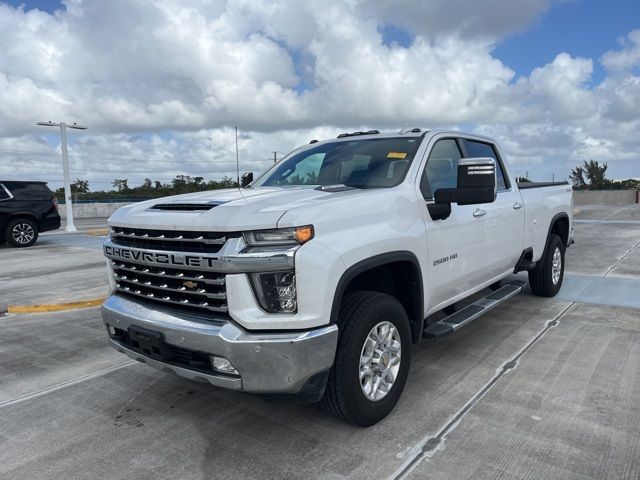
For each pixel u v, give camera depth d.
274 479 2.74
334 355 2.83
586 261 9.22
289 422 3.36
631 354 4.39
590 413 3.33
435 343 4.76
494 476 2.68
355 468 2.80
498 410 3.40
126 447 3.12
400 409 3.46
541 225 5.83
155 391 3.94
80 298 7.17
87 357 4.77
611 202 30.64
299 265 2.66
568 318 5.50
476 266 4.40
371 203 3.23
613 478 2.64
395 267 3.59
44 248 13.86
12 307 6.61
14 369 4.50
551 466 2.75
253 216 2.73
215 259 2.72
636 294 6.55
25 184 14.23
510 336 4.92
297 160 4.59
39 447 3.15
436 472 2.73
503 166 5.23
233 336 2.68
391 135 4.30
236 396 3.79
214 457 2.97
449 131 4.45
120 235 3.35
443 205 3.75
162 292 3.13
